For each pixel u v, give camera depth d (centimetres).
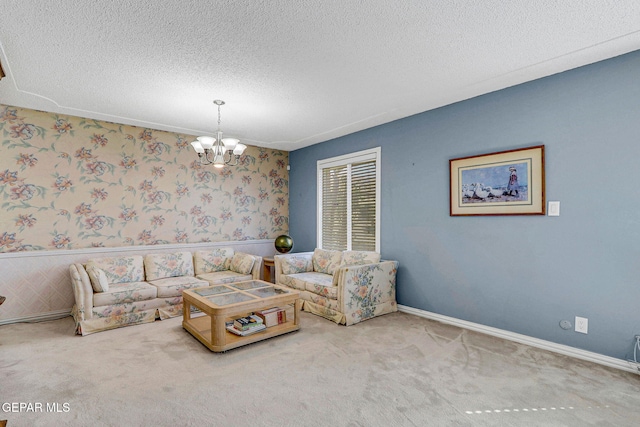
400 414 182
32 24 199
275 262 450
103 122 395
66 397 197
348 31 209
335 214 488
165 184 441
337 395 201
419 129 370
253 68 260
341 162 473
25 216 348
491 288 309
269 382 217
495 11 189
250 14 191
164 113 367
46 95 313
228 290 330
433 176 356
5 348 271
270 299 296
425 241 363
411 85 295
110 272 366
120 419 176
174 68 259
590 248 252
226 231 500
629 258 236
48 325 332
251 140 498
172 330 319
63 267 366
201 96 317
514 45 226
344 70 264
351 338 297
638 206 232
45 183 359
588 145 253
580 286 257
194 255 447
